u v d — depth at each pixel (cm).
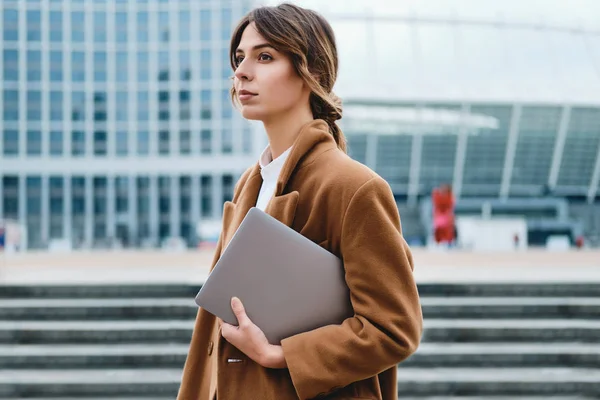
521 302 613
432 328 557
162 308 596
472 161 5006
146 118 5762
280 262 113
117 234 5669
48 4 5719
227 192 5747
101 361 514
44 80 5688
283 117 124
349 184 114
